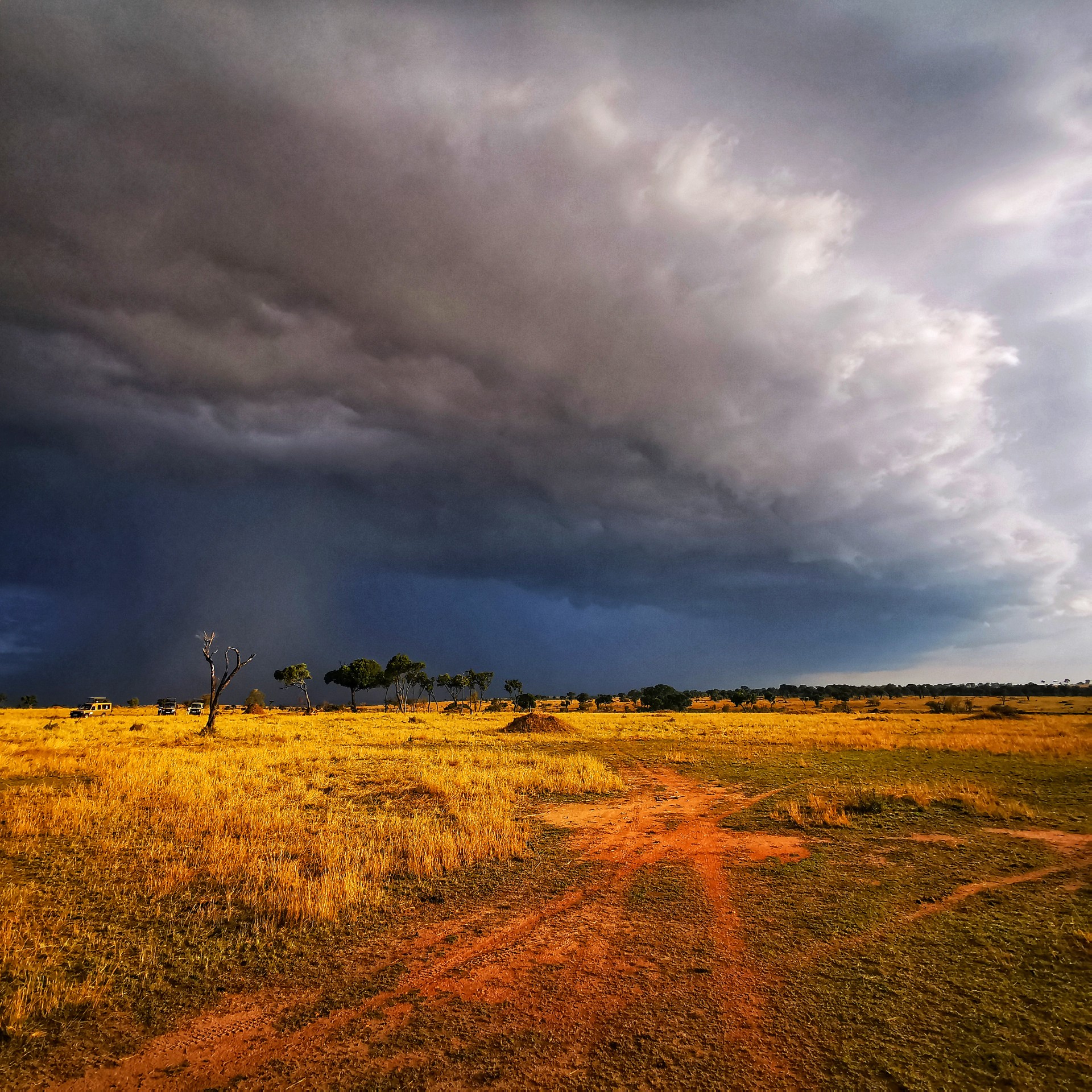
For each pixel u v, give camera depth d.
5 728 39.69
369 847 11.73
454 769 22.72
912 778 21.42
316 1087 5.18
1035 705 81.62
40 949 7.68
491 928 8.56
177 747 29.23
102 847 11.81
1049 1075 5.12
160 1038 5.96
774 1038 5.78
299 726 48.59
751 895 9.82
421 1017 6.26
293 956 7.69
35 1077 5.35
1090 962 7.19
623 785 20.30
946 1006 6.29
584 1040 5.80
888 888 10.11
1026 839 13.09
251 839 12.46
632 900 9.62
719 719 63.97
